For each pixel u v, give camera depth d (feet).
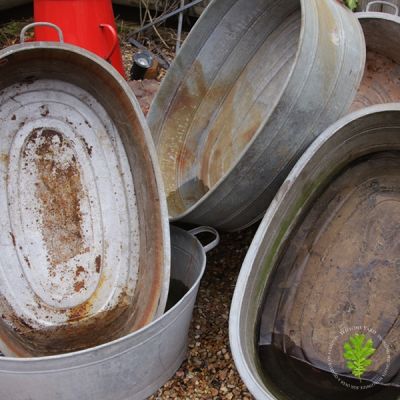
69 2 7.45
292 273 5.46
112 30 7.41
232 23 6.39
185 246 5.71
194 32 6.30
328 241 5.58
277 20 6.45
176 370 5.36
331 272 5.46
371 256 5.40
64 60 5.10
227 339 5.68
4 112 5.14
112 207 5.44
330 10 5.45
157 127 6.70
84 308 5.24
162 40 9.77
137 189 5.38
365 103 6.95
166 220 4.96
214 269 6.45
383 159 5.69
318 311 5.32
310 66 4.91
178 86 6.59
